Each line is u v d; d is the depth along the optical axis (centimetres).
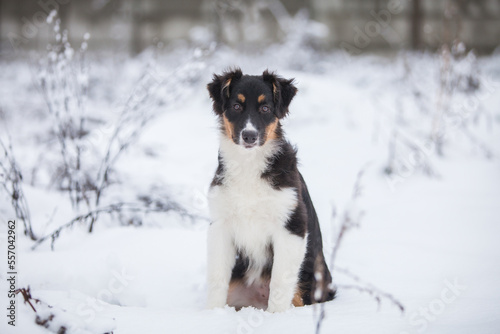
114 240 409
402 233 463
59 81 476
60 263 350
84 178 489
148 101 507
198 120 877
